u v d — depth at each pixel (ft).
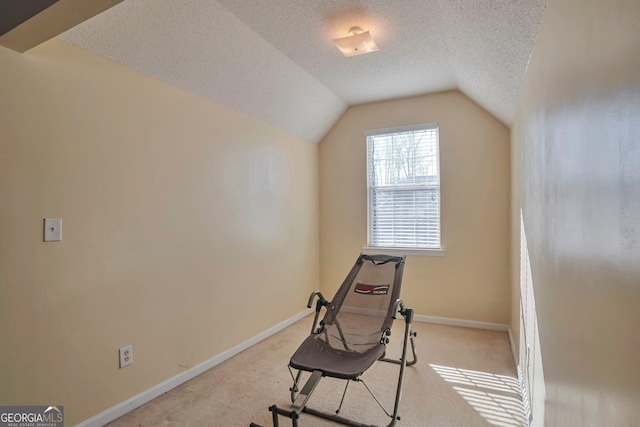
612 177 2.55
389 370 8.90
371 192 14.01
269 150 11.69
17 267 5.47
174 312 8.16
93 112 6.54
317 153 14.65
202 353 8.89
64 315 6.07
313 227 14.33
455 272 12.54
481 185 12.22
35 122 5.69
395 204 13.62
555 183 4.41
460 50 8.45
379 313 8.52
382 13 7.67
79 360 6.27
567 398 3.78
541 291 5.38
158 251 7.79
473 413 6.97
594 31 2.92
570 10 3.65
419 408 7.16
